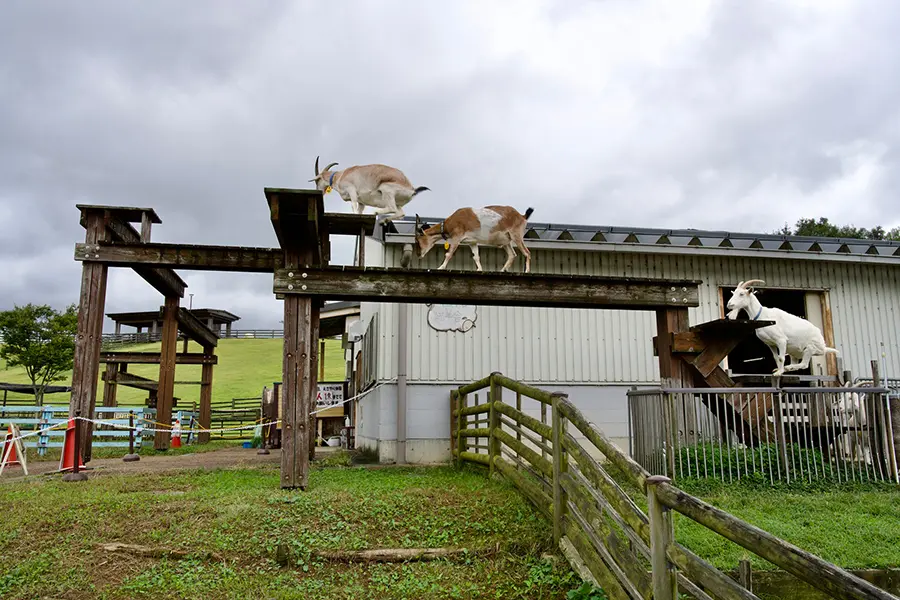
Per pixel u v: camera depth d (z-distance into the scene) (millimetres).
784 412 7906
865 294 11391
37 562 4258
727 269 11078
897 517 5574
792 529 5004
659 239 10328
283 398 6496
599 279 7504
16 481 7031
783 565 2051
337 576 4312
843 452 7383
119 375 15953
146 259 8461
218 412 22750
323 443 15570
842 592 1788
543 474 5477
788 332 9047
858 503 6051
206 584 4066
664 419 7012
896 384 10062
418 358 10000
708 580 2539
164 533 4777
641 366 10695
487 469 7547
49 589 3924
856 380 9977
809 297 11312
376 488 6348
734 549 4449
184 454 11812
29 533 4762
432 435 9828
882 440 7309
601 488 3820
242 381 36812
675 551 2836
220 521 4992
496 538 4875
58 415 12250
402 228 9977
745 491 6516
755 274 11125
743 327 7551
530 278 7332
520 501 5746
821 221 31812
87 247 8383
